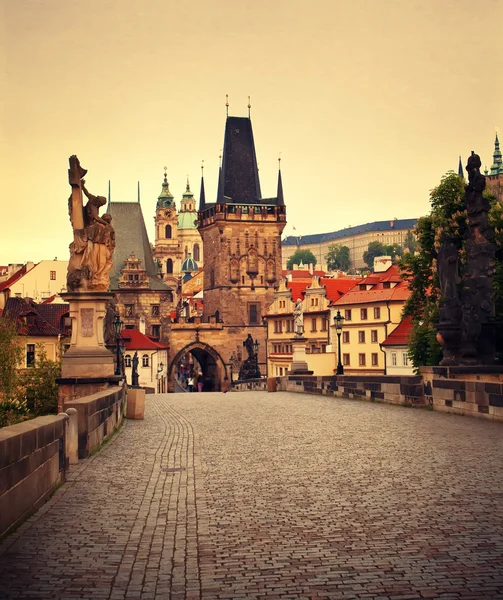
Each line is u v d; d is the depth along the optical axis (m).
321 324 145.50
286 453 23.11
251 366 161.38
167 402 52.34
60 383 35.62
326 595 10.62
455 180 76.06
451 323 40.06
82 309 36.09
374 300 126.94
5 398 71.12
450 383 34.72
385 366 122.31
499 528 13.69
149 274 195.50
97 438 24.80
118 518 14.97
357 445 24.45
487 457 21.25
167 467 20.97
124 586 11.05
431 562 11.85
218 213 195.88
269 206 198.38
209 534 13.76
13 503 14.03
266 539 13.36
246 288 196.62
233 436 28.00
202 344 193.12
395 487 17.41
